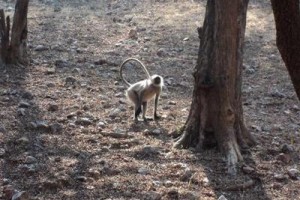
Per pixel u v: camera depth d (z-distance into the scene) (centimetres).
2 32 1238
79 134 884
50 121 930
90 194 692
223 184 730
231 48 804
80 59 1369
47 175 734
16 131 877
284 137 924
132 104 1043
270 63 1434
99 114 989
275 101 1148
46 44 1509
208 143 833
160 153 823
